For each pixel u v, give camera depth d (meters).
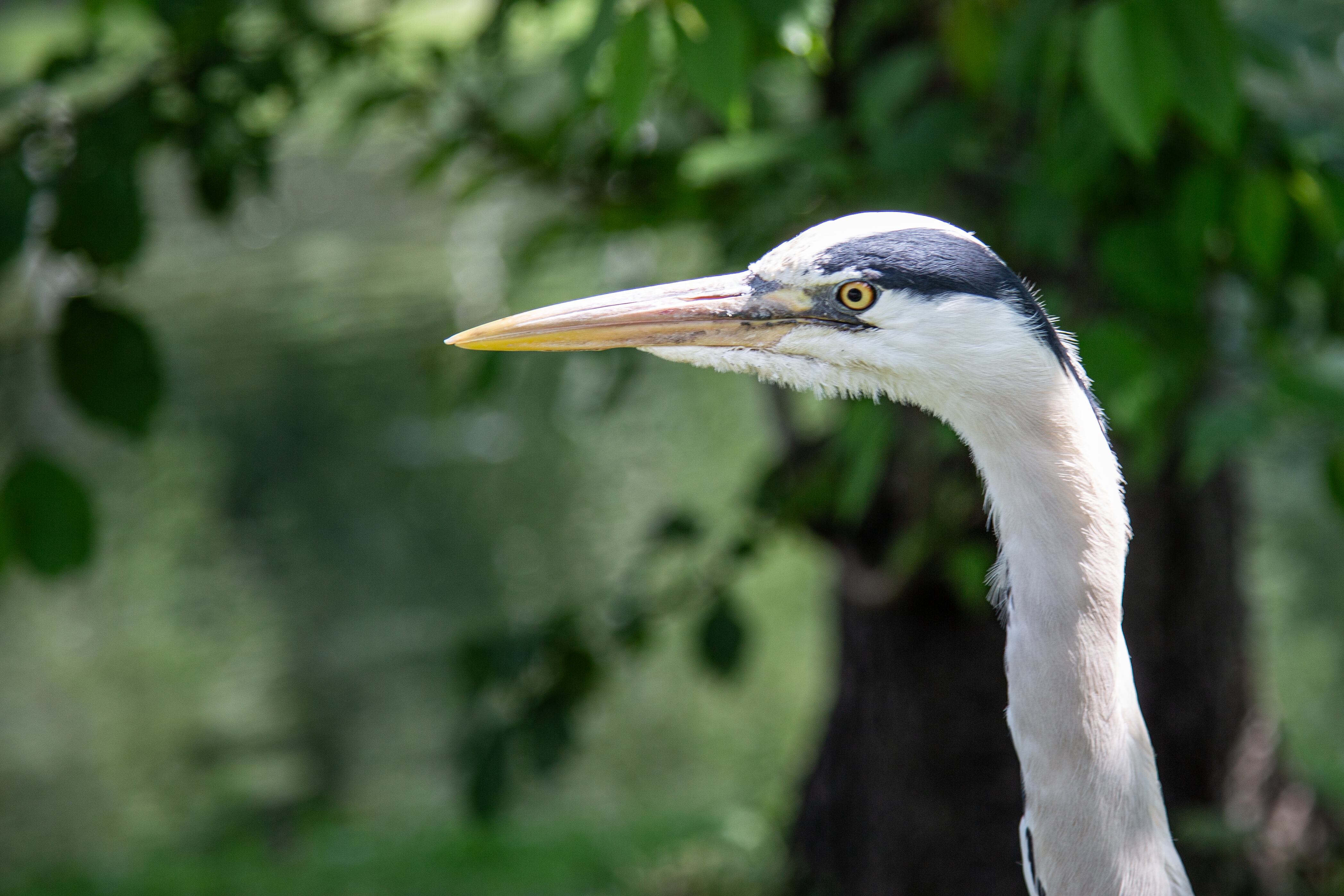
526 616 21.31
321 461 28.64
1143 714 10.11
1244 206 6.33
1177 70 5.42
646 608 10.24
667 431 28.47
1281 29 6.54
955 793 10.12
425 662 22.42
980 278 4.86
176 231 33.50
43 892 14.01
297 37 8.47
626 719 19.94
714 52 5.44
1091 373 6.23
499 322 5.41
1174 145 6.86
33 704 21.03
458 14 9.18
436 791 18.02
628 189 9.06
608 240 9.29
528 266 9.34
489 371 9.66
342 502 27.78
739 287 5.23
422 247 33.34
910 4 8.42
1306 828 10.81
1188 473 9.62
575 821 15.50
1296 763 12.73
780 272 5.18
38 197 6.95
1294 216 6.68
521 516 27.16
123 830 17.08
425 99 8.91
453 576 25.81
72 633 23.48
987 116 7.64
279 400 29.81
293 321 31.77
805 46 5.62
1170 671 10.45
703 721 19.80
